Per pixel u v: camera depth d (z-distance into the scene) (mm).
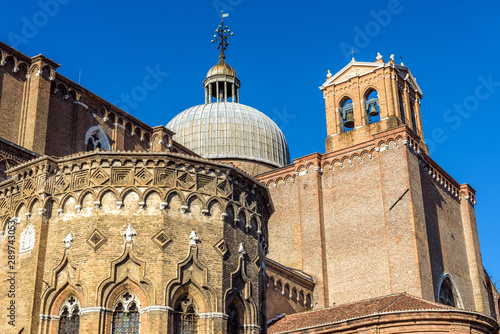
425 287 53688
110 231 33438
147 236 33500
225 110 76250
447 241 60562
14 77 47250
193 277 33750
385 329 42844
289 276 55656
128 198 34094
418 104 68500
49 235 34281
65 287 33125
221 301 34000
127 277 32875
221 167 36188
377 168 59281
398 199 56656
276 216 63188
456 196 65312
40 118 46938
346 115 66562
